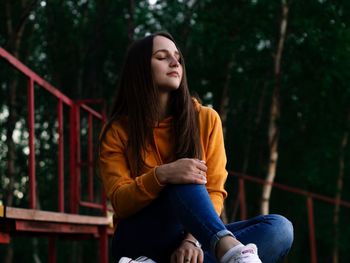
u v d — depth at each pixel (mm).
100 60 14492
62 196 5133
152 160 2588
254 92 14148
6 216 3590
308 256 20594
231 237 2191
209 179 2600
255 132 14609
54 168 14195
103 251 5582
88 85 14500
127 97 2635
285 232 2473
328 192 18109
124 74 2668
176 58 2652
